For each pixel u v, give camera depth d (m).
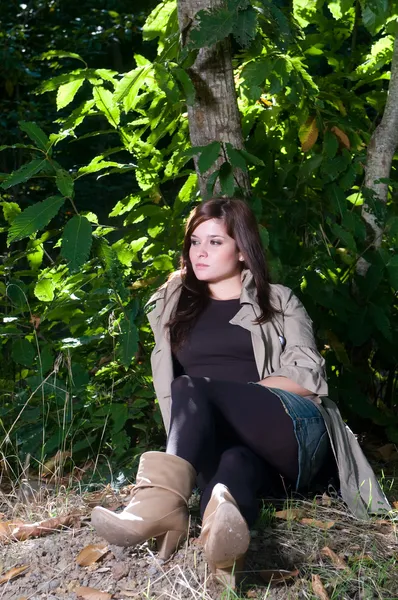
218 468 2.52
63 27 9.17
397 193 4.49
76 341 3.58
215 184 3.75
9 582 2.38
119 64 9.48
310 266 3.84
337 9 4.56
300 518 2.73
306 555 2.47
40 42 8.90
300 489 2.91
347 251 4.11
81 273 3.63
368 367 4.20
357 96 4.62
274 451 2.68
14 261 3.95
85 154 8.89
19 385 4.11
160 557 2.40
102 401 3.72
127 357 3.26
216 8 3.26
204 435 2.48
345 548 2.55
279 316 2.93
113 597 2.26
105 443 3.65
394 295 4.24
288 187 4.25
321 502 2.86
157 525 2.32
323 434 2.79
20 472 3.55
